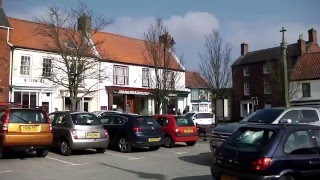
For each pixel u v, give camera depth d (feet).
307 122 41.39
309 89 136.67
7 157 46.37
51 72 92.89
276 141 24.12
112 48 114.83
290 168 23.68
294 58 148.97
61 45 85.97
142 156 48.49
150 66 111.34
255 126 26.27
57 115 51.08
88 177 34.12
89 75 90.84
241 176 24.06
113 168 39.09
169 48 107.55
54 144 49.96
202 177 34.30
